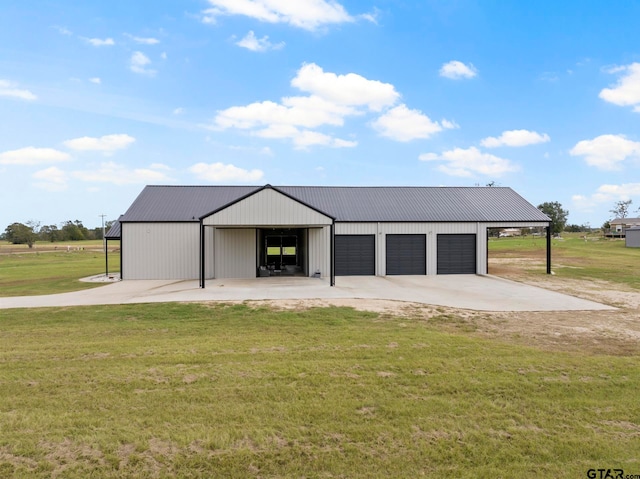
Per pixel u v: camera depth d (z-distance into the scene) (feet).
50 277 67.77
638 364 20.34
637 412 15.02
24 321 31.55
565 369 19.47
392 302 39.29
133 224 62.59
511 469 11.59
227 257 63.52
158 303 38.65
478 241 66.95
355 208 69.36
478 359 20.99
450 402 15.72
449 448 12.61
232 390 16.76
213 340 25.16
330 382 17.70
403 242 66.23
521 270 71.05
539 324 30.55
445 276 63.87
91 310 35.60
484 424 14.10
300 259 72.23
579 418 14.58
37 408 14.98
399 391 16.76
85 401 15.60
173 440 12.85
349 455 12.17
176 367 19.58
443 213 68.59
